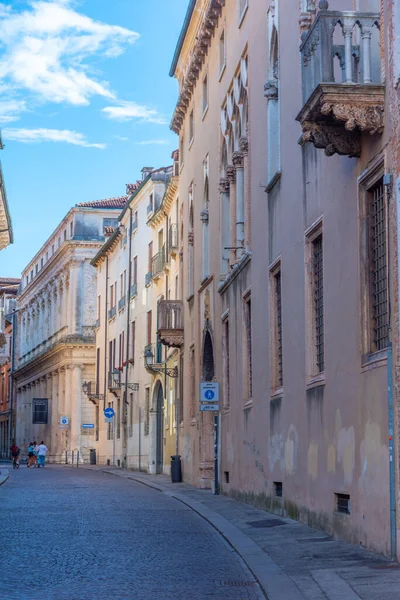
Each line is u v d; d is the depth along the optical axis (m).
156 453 48.28
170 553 14.52
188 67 35.59
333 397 15.71
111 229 69.38
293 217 19.05
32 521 19.73
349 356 14.79
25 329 98.38
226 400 28.50
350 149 14.12
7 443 103.38
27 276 99.62
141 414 51.59
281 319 20.28
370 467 13.60
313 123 14.01
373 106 13.10
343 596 10.07
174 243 43.41
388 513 12.73
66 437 73.12
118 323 60.28
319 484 16.67
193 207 36.34
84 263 74.75
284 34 20.05
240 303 25.62
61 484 36.12
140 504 25.14
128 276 56.47
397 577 11.08
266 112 22.28
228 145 28.86
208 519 20.08
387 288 13.27
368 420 13.74
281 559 13.27
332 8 15.59
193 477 34.47
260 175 22.97
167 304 39.06
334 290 15.71
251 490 23.55
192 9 33.12
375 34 13.78
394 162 12.69
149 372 48.00
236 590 11.12
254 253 23.55
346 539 14.83
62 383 76.56
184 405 37.62
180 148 40.41
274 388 21.16
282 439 19.91
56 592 10.80
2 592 10.80
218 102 30.50
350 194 14.77
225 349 28.94
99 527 18.50
